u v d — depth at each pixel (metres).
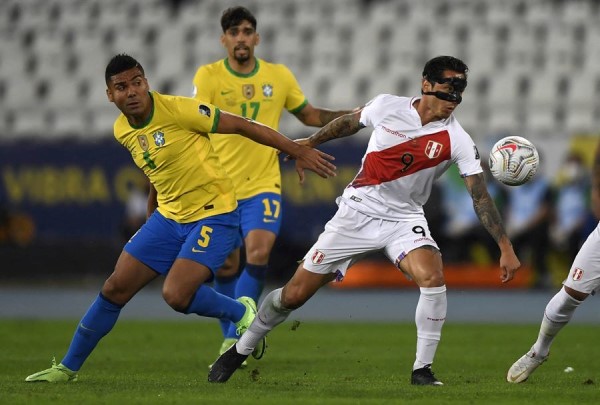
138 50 96.12
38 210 79.38
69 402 22.61
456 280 74.31
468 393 24.88
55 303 66.69
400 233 26.39
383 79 90.00
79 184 78.44
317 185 73.69
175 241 27.17
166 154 26.39
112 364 34.12
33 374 28.38
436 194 73.06
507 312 61.25
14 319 55.44
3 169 79.69
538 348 27.77
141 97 25.89
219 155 35.19
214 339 44.44
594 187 29.20
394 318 57.25
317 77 91.12
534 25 90.88
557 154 72.19
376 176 26.28
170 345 41.69
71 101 93.75
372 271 78.38
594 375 30.44
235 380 28.52
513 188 72.94
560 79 87.06
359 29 93.62
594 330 48.84
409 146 25.84
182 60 94.62
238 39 35.44
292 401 22.80
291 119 83.19
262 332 26.80
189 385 26.75
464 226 73.06
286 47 93.50
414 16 93.50
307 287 26.16
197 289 27.11
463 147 25.91
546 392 25.30
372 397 23.88
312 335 46.53
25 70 96.88
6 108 94.81
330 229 26.47
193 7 97.62
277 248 74.31
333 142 73.25
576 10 91.00
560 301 26.97
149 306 66.62
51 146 78.88
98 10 99.31
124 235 77.62
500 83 87.44
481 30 91.56
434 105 25.67
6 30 99.94
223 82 35.88
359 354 38.00
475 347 41.12
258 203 34.84
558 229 72.56
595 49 88.75
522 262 74.88
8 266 80.06
